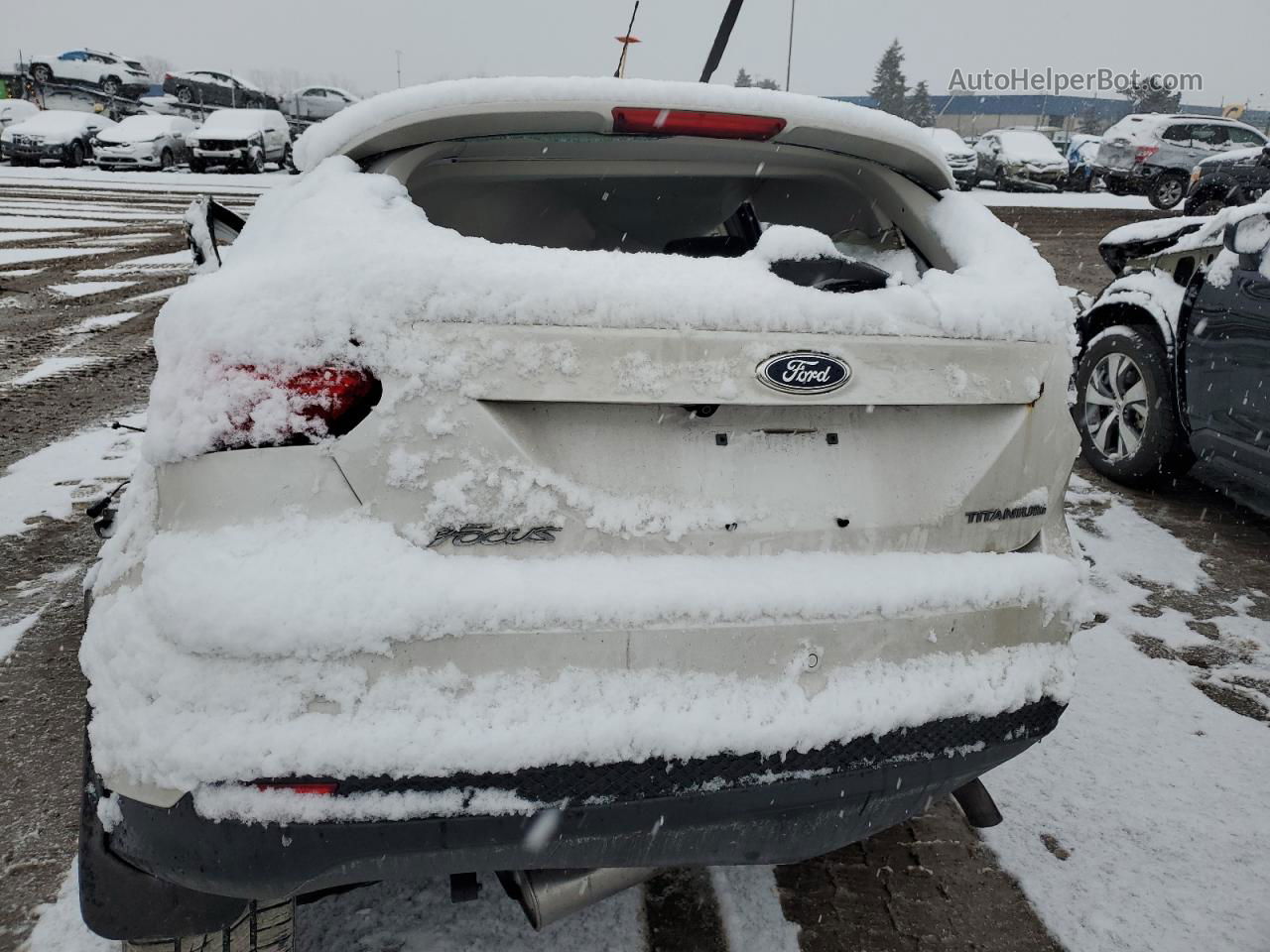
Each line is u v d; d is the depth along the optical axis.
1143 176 21.56
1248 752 2.86
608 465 1.66
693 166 2.37
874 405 1.75
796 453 1.79
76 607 3.50
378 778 1.46
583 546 1.63
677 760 1.57
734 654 1.63
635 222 2.84
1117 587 3.96
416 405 1.55
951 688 1.77
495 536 1.59
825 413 1.82
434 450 1.55
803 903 2.26
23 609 3.47
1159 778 2.73
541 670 1.54
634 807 1.57
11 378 6.66
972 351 1.83
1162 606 3.81
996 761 1.87
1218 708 3.09
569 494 1.62
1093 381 5.23
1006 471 1.94
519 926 2.12
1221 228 4.43
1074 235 15.66
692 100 2.01
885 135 2.21
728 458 1.74
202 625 1.44
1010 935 2.18
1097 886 2.33
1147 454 4.89
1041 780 2.72
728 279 1.70
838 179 2.47
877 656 1.73
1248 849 2.45
